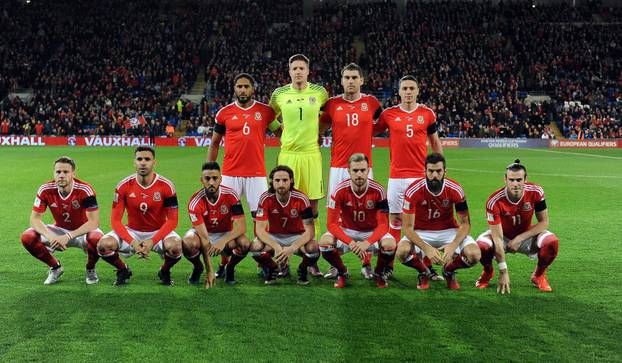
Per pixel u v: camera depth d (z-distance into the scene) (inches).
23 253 271.6
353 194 227.5
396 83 1266.0
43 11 1467.8
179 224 345.1
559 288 220.2
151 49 1362.0
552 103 1224.2
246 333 171.2
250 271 250.1
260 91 1243.8
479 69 1298.0
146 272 245.6
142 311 191.3
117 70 1296.8
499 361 152.0
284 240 233.5
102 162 741.3
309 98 256.1
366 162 219.5
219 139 266.8
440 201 223.6
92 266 225.3
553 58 1337.4
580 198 446.3
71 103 1194.0
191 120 1191.6
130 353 156.3
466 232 219.3
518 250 230.2
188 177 578.9
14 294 209.9
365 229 235.1
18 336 168.4
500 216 220.2
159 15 1513.3
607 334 171.5
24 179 547.5
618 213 380.2
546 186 521.7
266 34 1413.6
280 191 220.5
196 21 1466.5
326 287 223.9
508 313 190.4
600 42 1359.5
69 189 222.8
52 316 185.8
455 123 1168.2
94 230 223.3
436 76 1284.4
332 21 1456.7
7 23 1413.6
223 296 209.6
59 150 981.2
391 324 179.6
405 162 261.0
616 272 243.1
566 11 1488.7
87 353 156.3
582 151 1035.9
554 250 213.6
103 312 190.1
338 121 257.3
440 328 176.1
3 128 1148.5
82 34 1395.2
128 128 1151.0
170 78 1300.4
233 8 1513.3
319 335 169.8
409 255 219.9
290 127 257.0
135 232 230.8
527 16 1480.1
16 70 1296.8
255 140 258.4
